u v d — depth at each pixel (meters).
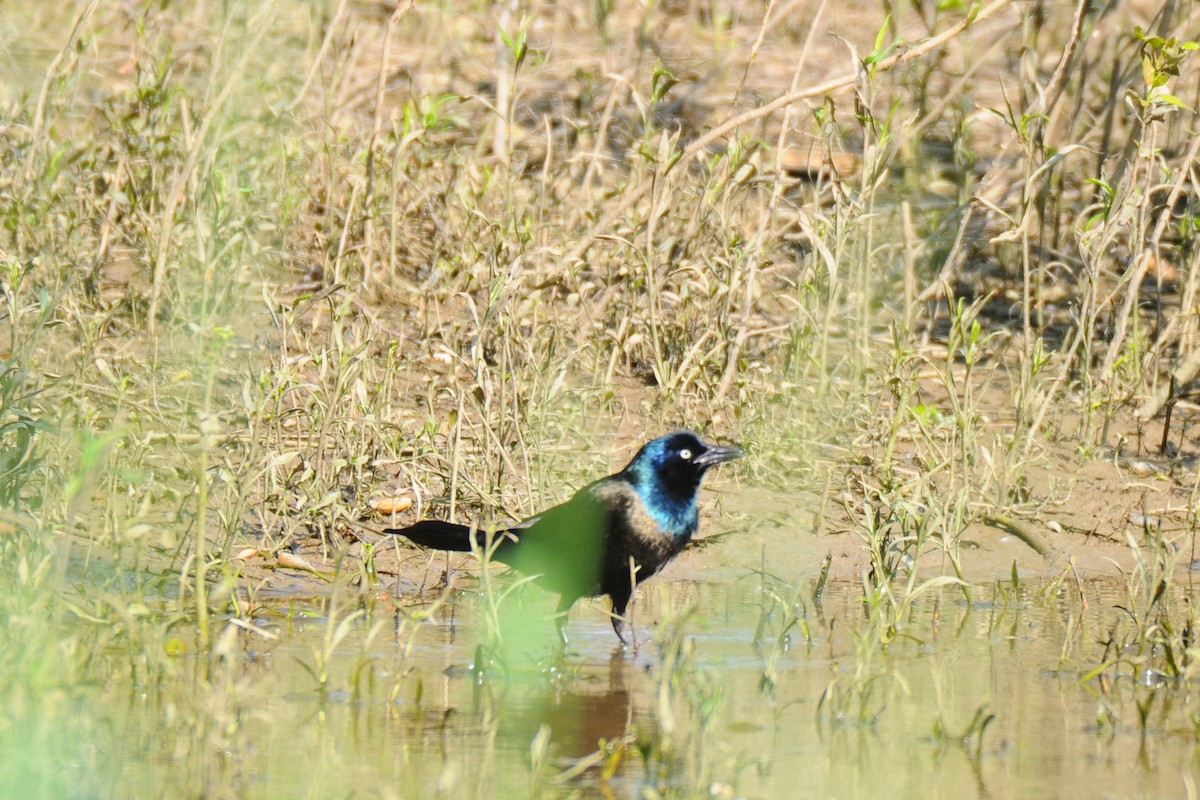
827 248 13.47
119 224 15.38
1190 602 10.02
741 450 9.76
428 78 20.03
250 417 11.20
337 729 7.54
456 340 13.91
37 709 7.11
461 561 11.16
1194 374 13.79
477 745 7.33
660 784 6.85
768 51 22.06
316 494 11.18
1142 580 9.77
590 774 6.95
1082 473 12.91
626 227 15.76
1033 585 10.99
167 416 12.26
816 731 7.68
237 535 10.77
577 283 14.18
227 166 15.82
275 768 6.92
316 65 16.34
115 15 20.94
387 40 15.95
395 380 13.65
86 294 13.85
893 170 18.34
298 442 11.86
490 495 11.17
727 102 19.70
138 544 8.91
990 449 13.16
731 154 14.33
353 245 15.63
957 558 10.60
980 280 16.56
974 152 18.05
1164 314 15.70
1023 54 16.36
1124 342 15.05
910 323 14.53
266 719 7.65
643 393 14.02
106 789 6.60
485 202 16.27
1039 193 14.84
